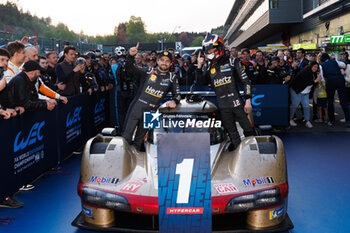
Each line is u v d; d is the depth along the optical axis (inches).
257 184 114.0
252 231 112.4
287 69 317.7
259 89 302.5
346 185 178.2
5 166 148.4
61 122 214.4
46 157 193.5
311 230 131.4
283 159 124.3
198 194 97.9
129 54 163.2
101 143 136.9
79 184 120.2
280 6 1222.9
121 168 123.1
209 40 152.4
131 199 110.8
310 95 367.9
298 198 162.9
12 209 152.6
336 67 320.8
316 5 1064.8
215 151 137.2
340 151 242.1
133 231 113.3
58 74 239.5
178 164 98.1
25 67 160.9
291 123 331.6
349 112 322.7
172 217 98.4
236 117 160.1
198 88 204.4
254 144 130.1
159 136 98.3
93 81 283.3
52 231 132.0
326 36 933.8
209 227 98.1
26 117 167.6
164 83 161.2
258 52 309.0
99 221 118.3
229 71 154.9
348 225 134.8
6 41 845.8
